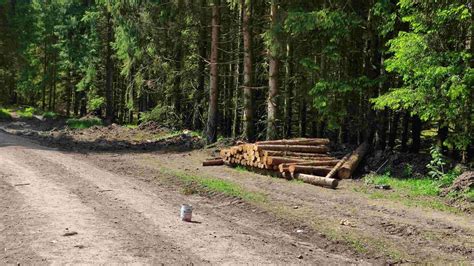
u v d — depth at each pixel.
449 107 12.39
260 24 21.38
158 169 15.30
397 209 10.30
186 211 9.09
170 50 24.62
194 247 7.35
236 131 25.00
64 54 37.16
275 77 18.58
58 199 10.21
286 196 11.62
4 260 6.28
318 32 16.45
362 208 10.41
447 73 12.05
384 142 16.77
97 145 21.97
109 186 12.15
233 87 26.06
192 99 26.38
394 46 13.62
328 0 16.38
